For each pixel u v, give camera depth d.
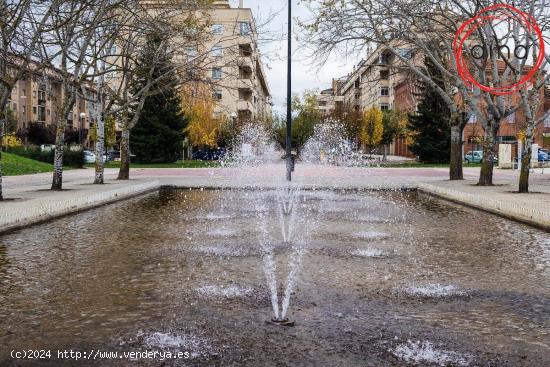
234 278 7.77
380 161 61.16
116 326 5.63
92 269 8.33
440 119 49.84
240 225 13.30
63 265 8.60
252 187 24.59
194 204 18.30
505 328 5.62
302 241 11.01
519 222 13.84
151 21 20.67
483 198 16.91
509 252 9.90
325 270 8.34
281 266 8.61
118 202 18.95
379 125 61.25
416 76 26.86
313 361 4.68
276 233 12.03
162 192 23.27
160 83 29.28
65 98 20.16
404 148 80.88
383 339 5.24
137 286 7.30
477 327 5.64
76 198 16.12
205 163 52.81
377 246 10.48
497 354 4.89
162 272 8.14
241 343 5.11
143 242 10.80
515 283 7.57
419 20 23.23
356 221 14.09
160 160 51.78
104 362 4.68
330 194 22.11
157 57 23.67
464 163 55.41
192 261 8.97
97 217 14.73
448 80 26.33
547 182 26.44
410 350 4.95
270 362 4.66
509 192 19.30
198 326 5.61
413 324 5.71
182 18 28.83
